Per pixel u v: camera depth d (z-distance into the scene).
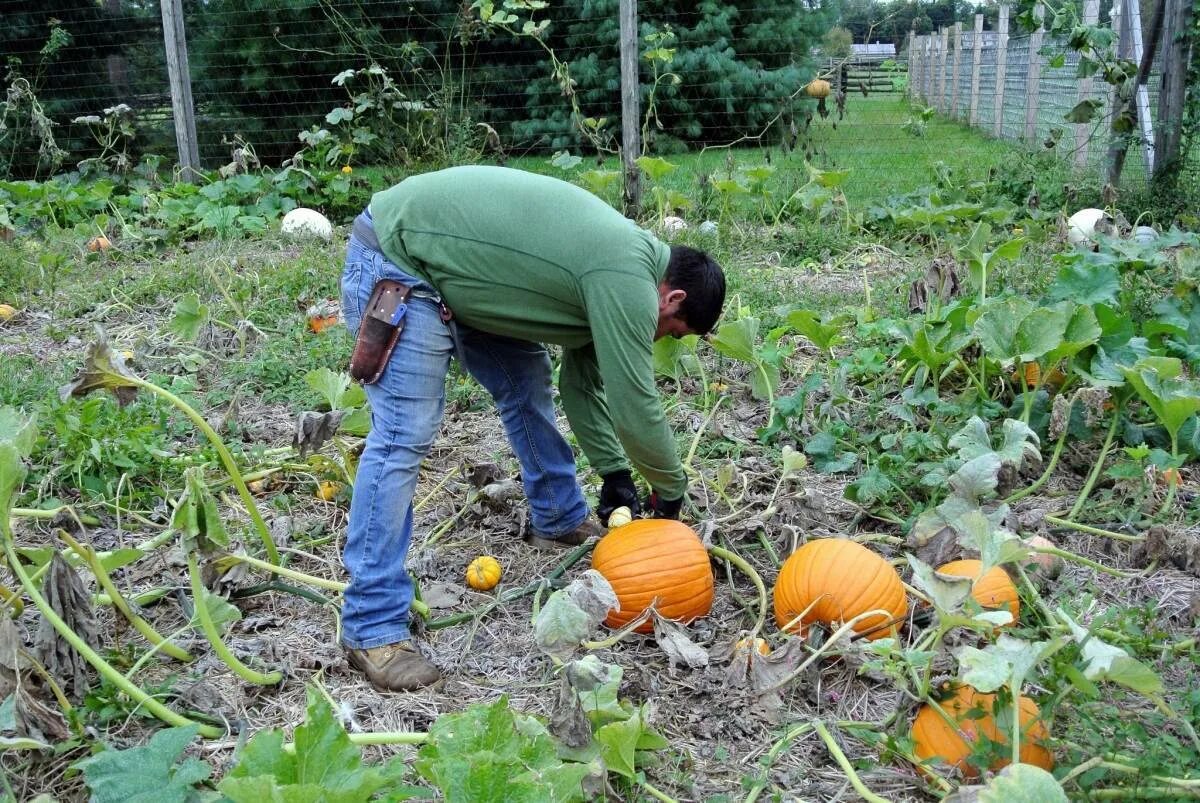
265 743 2.18
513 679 3.18
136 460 4.50
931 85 21.84
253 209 10.89
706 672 3.10
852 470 4.54
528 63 16.03
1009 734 2.50
